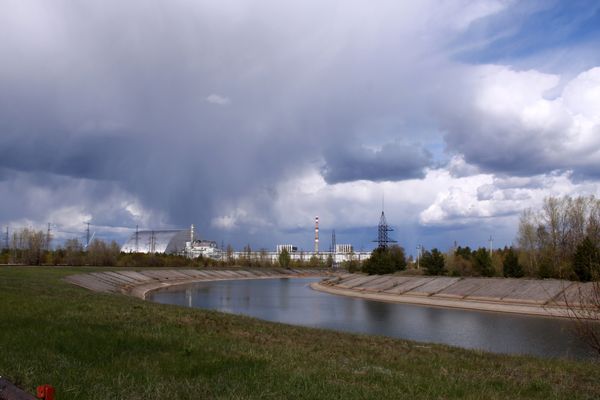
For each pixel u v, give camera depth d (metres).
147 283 128.88
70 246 168.62
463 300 84.56
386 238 172.38
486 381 15.61
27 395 9.12
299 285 148.88
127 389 11.81
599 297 19.98
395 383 14.16
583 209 93.62
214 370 14.50
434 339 48.03
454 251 138.62
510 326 57.56
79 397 11.12
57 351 16.06
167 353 16.73
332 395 12.07
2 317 22.91
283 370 14.70
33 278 65.75
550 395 14.46
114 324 22.88
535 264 99.50
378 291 105.88
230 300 91.31
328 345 22.98
